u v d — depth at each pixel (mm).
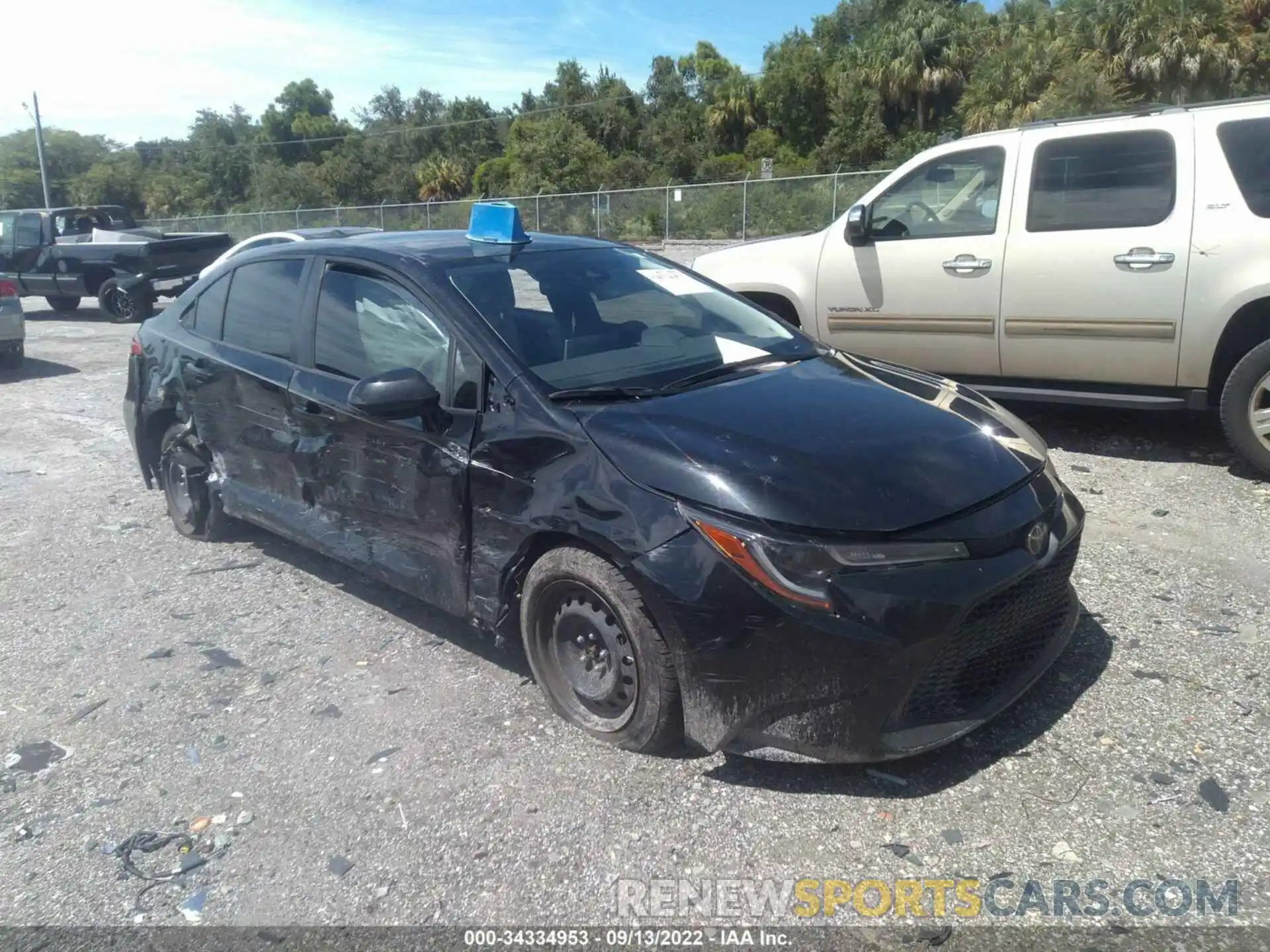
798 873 2932
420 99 82625
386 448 4148
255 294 5125
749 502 3133
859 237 7008
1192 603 4438
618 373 3928
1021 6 44500
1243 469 6121
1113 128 6113
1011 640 3398
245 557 5570
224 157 71125
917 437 3525
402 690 4051
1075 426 7203
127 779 3561
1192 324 5875
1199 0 33281
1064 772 3307
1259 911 2715
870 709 3076
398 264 4340
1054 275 6262
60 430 8789
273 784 3477
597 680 3572
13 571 5547
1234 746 3400
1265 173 5691
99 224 18719
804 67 53438
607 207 29125
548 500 3504
